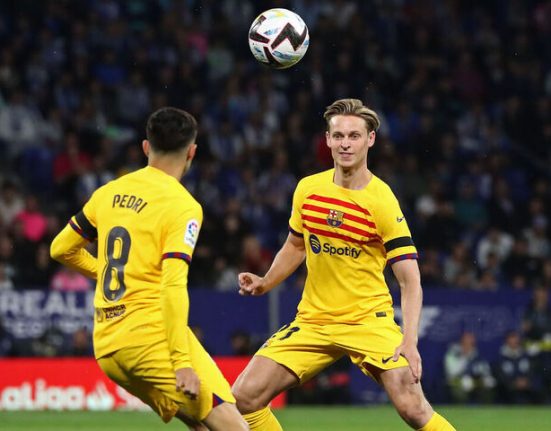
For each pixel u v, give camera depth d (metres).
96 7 71.25
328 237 23.88
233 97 68.19
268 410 24.84
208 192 61.66
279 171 64.06
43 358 48.06
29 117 63.97
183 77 68.06
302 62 71.00
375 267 24.03
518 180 70.81
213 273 55.66
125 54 69.38
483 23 79.44
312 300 24.58
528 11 80.88
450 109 73.88
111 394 48.12
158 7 73.19
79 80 66.62
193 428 20.70
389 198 23.55
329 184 24.05
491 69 77.12
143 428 39.12
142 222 19.86
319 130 68.94
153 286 19.84
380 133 69.75
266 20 27.34
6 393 47.56
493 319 51.69
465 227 65.38
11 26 68.19
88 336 48.88
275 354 24.50
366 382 51.38
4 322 48.16
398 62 75.19
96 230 21.05
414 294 22.94
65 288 51.47
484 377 51.22
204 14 73.06
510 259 60.78
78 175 60.03
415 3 78.06
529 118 74.50
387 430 39.25
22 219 56.16
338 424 41.59
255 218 62.31
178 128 20.53
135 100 66.19
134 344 19.70
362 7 76.25
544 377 51.72
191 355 20.19
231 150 66.00
